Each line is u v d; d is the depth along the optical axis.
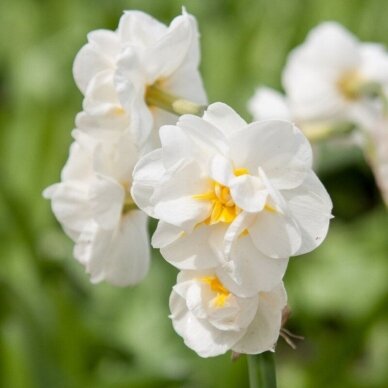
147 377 0.65
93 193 0.44
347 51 0.61
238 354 0.42
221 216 0.41
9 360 0.62
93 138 0.44
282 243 0.40
